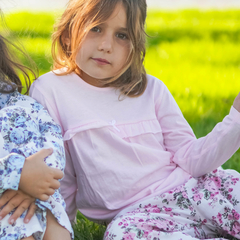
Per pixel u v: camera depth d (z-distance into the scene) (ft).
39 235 4.58
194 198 5.44
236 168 7.75
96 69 5.63
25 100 5.48
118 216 5.31
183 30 23.62
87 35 5.56
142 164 5.74
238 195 5.56
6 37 5.99
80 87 5.91
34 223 4.48
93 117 5.68
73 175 5.97
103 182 5.55
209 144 5.63
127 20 5.57
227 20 26.99
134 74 6.05
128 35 5.65
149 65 16.83
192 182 5.73
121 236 4.87
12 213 4.47
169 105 6.26
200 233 5.37
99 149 5.60
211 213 5.33
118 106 5.92
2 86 5.41
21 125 4.99
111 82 6.07
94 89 5.94
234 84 14.10
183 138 6.10
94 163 5.55
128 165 5.66
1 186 4.34
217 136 5.52
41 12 25.26
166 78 14.84
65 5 6.03
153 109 6.11
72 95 5.83
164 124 6.24
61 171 4.71
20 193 4.51
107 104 5.89
